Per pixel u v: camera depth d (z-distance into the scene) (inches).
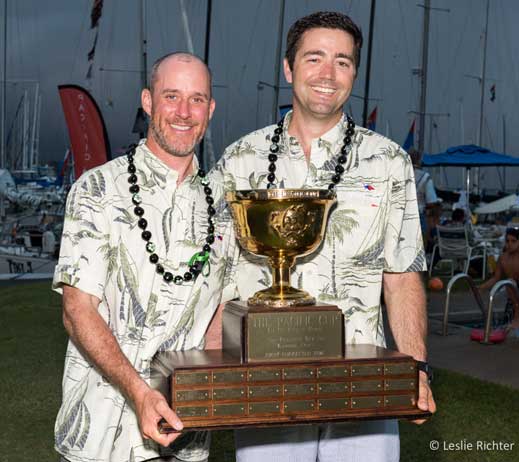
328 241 113.1
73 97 569.6
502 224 861.8
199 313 108.5
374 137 116.1
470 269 599.5
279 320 95.3
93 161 573.0
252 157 116.8
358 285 114.0
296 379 92.5
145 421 89.8
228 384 90.7
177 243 106.8
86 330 98.7
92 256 101.9
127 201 105.3
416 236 115.4
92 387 103.4
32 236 871.1
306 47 109.9
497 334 320.2
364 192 113.6
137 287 105.0
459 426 208.1
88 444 102.8
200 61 106.4
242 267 115.7
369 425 113.7
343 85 110.5
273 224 100.3
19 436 206.2
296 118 115.3
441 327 358.9
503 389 240.8
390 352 100.7
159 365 98.0
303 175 115.0
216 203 111.5
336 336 96.7
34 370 277.0
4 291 511.2
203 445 109.0
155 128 105.2
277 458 113.7
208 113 107.4
